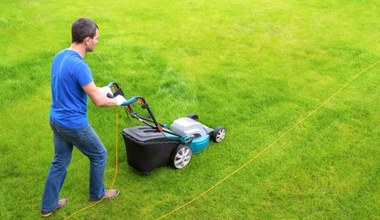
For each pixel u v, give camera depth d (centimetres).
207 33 915
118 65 761
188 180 492
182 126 518
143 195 468
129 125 598
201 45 857
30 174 497
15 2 1064
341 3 1097
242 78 730
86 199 461
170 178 494
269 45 863
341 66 782
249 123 606
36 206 450
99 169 424
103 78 711
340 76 745
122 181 486
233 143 561
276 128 595
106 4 1084
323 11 1045
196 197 467
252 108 644
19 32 895
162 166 508
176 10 1048
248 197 469
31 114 617
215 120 611
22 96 660
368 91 697
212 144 558
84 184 484
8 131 575
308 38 897
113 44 842
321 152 545
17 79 704
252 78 732
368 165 521
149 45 848
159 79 720
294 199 466
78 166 512
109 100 389
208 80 721
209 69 760
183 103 651
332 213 447
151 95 672
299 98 672
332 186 485
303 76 743
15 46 830
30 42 852
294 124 605
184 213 446
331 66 780
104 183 482
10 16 970
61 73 365
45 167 509
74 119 378
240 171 509
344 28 949
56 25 940
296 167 517
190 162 521
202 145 536
